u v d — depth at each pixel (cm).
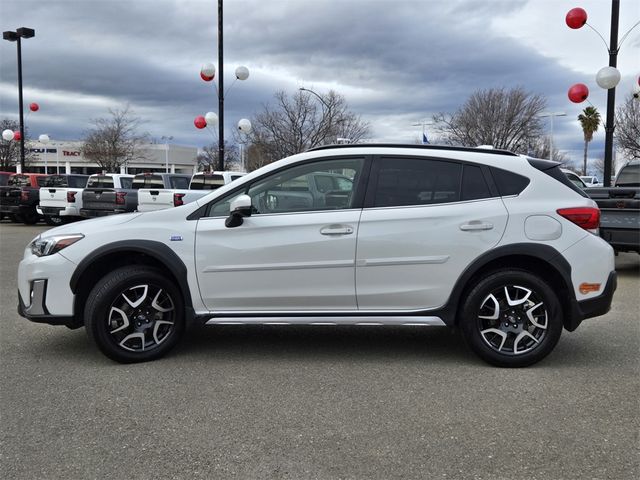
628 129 2686
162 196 1388
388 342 549
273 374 451
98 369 461
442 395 407
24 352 507
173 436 341
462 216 461
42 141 2800
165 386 423
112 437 340
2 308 682
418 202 470
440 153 479
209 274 469
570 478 295
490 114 3362
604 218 877
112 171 5134
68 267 464
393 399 399
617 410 380
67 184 1970
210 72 1762
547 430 350
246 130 1955
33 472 300
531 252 456
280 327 605
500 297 465
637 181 1099
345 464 309
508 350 467
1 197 1889
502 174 474
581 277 460
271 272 467
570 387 423
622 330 591
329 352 513
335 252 463
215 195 479
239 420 364
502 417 369
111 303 462
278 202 477
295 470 303
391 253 462
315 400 397
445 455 319
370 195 471
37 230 1748
